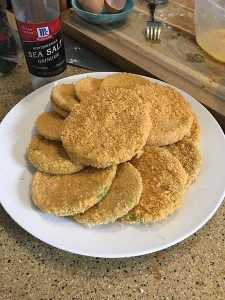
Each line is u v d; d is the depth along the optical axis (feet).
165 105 0.98
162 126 0.92
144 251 0.75
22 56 1.32
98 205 0.80
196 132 0.96
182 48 1.37
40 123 0.97
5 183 0.88
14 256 0.81
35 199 0.82
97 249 0.76
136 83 1.06
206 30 1.39
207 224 0.86
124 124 0.87
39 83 1.18
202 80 1.23
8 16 1.47
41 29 1.01
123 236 0.78
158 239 0.77
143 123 0.87
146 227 0.80
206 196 0.85
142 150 0.88
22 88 1.22
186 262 0.79
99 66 1.32
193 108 1.05
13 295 0.74
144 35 1.42
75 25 1.43
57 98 0.99
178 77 1.24
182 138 0.93
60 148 0.91
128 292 0.75
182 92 1.09
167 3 1.63
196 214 0.82
